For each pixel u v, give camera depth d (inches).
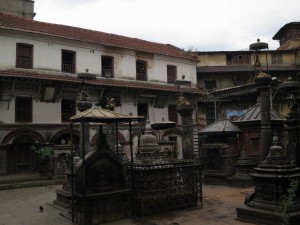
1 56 878.4
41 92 920.3
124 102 1107.3
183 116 642.8
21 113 898.1
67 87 961.5
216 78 1453.0
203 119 1396.4
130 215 385.7
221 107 1403.8
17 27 906.7
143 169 387.5
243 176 591.5
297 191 334.6
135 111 1127.6
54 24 1080.8
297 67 1427.2
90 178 364.2
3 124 844.0
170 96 1208.8
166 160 442.0
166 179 408.5
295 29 1509.6
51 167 824.9
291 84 540.1
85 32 1138.0
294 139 548.1
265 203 338.0
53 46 978.7
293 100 577.3
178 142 1242.0
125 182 389.4
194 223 351.6
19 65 915.4
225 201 461.7
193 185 432.8
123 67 1139.3
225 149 625.0
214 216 377.1
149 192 392.2
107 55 1103.6
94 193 360.2
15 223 384.8
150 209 391.5
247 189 556.4
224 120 685.3
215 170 641.0
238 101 1374.3
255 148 653.9
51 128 925.2
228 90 1250.0
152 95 1172.5
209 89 1448.1
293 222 307.3
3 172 817.5
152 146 445.4
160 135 1181.7
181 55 1323.8
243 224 337.4
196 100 1295.5
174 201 411.8
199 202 457.4
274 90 1059.9
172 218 376.2
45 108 930.1
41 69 946.1
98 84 991.0
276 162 339.3
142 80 1192.2
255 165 604.7
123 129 1015.0
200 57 1475.1
